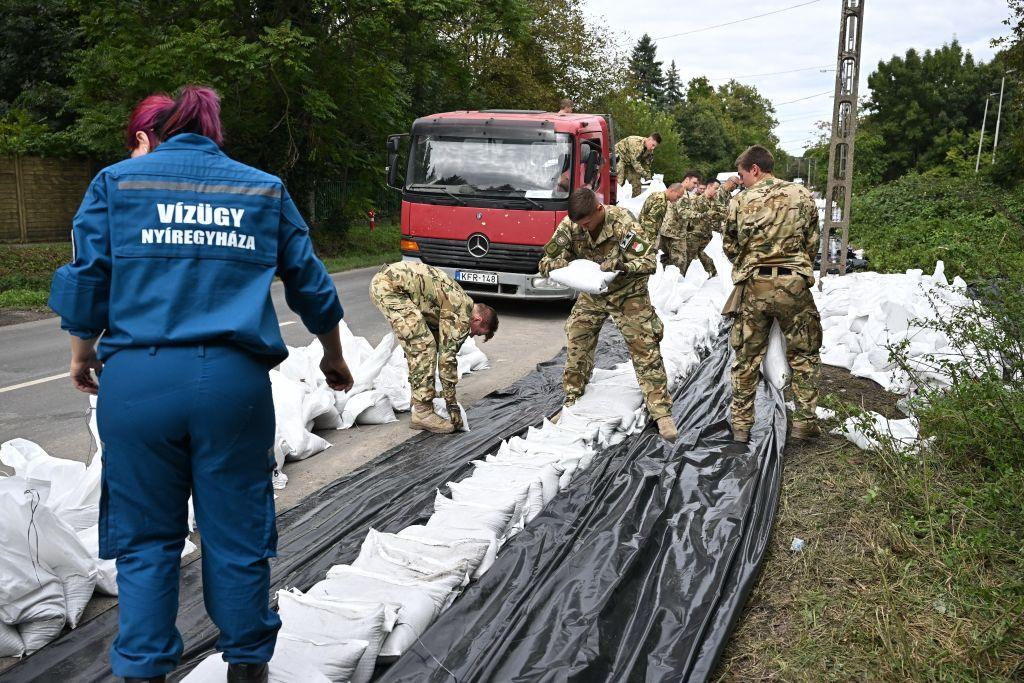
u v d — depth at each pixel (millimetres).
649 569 3811
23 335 10648
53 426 6430
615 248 5668
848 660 3170
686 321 9047
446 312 6020
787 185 5473
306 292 2557
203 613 3393
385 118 21125
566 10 36469
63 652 3135
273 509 2516
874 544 4113
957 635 3283
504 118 11422
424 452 5586
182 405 2285
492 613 3311
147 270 2346
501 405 6926
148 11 17938
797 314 5516
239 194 2449
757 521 4359
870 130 73375
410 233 11508
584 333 6219
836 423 6023
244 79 17703
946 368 6484
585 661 3004
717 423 6016
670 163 64250
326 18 19250
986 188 8625
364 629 2895
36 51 25297
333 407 6180
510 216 11000
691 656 3137
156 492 2377
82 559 3404
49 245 19703
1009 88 60656
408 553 3584
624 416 5914
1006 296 5742
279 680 2582
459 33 26703
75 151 21156
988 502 4188
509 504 4117
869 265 16156
